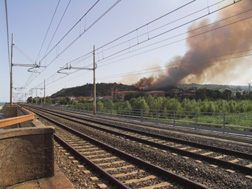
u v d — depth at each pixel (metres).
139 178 5.28
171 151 8.12
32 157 4.35
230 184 4.93
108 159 7.13
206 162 6.66
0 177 3.90
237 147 8.80
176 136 11.74
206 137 11.16
